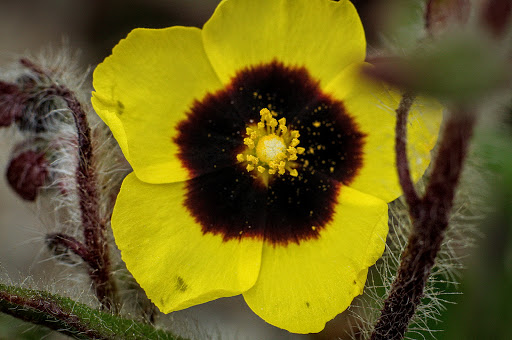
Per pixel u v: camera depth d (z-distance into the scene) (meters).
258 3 0.08
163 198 0.08
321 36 0.08
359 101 0.08
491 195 0.08
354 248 0.08
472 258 0.08
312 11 0.08
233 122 0.08
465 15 0.07
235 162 0.08
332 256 0.08
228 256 0.08
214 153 0.08
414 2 0.08
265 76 0.08
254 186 0.08
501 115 0.07
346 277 0.08
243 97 0.08
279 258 0.08
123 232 0.08
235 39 0.08
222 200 0.08
